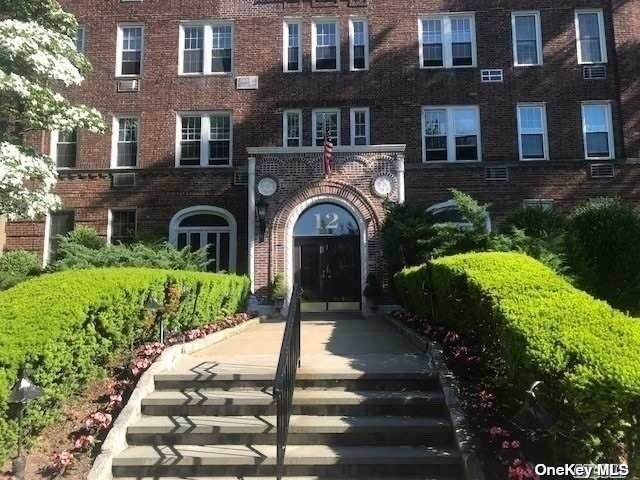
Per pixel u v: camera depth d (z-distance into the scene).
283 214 16.94
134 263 12.90
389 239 15.53
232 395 6.70
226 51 19.73
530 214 12.69
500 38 19.31
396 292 14.69
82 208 18.78
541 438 5.09
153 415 6.46
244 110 19.20
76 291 6.41
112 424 6.07
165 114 19.27
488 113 18.95
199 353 9.00
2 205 11.96
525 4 19.42
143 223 18.66
